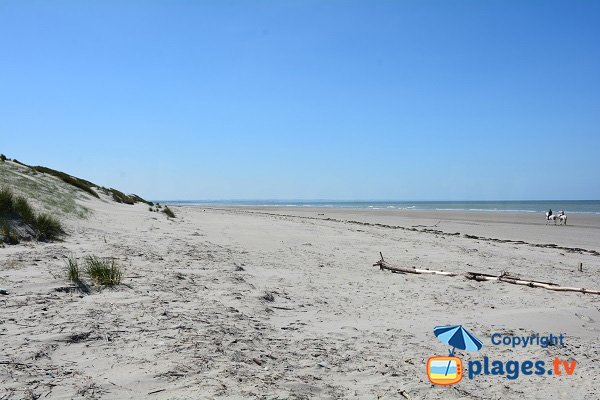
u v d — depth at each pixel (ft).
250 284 31.07
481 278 38.91
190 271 32.76
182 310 22.25
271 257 45.83
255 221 96.43
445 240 74.02
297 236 66.80
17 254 31.42
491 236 92.68
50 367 14.44
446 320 25.25
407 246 62.08
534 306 29.99
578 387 17.02
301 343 19.62
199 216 103.96
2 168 56.85
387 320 24.91
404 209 298.76
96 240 42.11
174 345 17.20
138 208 81.25
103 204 68.23
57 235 40.96
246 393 13.62
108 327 18.61
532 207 339.77
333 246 58.03
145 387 13.60
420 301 30.19
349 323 23.86
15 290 22.72
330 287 33.32
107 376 14.14
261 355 17.42
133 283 26.71
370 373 16.81
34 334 17.03
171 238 50.42
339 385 15.43
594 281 41.91
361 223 117.80
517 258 55.77
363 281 36.63
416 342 21.08
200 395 13.23
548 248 69.77
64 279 25.49
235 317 22.20
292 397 13.74
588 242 83.87
